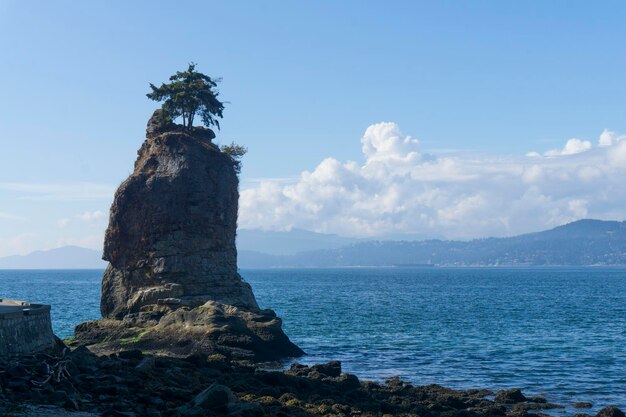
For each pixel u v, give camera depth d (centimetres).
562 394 4719
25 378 3195
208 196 7375
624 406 4353
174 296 7050
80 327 6644
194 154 7488
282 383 4244
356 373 5422
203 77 8244
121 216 7412
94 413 2833
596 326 9169
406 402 3978
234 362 5269
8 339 3712
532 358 6238
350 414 3578
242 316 6334
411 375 5375
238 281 7500
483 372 5525
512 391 4506
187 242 7225
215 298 7144
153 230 7269
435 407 3962
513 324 9406
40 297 16388
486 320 10031
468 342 7362
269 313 6725
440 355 6406
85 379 3441
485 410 3966
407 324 9356
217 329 5847
